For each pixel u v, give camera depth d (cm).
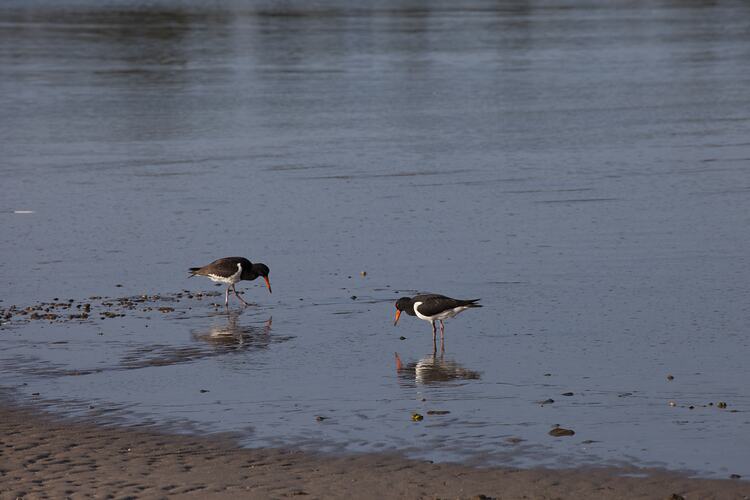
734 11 11150
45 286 2458
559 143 4347
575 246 2778
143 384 1769
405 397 1686
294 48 7925
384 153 4162
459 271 2547
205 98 5619
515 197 3391
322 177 3731
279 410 1630
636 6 11969
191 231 3002
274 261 2670
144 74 6556
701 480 1322
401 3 12481
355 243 2839
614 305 2253
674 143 4319
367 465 1391
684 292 2347
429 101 5497
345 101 5503
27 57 7388
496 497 1278
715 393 1684
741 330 2059
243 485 1324
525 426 1534
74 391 1731
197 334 2072
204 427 1555
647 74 6488
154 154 4178
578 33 8962
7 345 1992
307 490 1306
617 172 3772
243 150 4247
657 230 2944
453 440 1481
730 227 2970
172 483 1333
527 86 6019
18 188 3588
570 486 1309
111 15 10938
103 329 2105
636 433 1498
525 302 2286
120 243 2869
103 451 1456
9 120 4959
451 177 3712
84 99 5584
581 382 1753
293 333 2078
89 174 3816
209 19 10456
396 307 2031
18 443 1489
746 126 4697
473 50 7725
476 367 1848
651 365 1845
